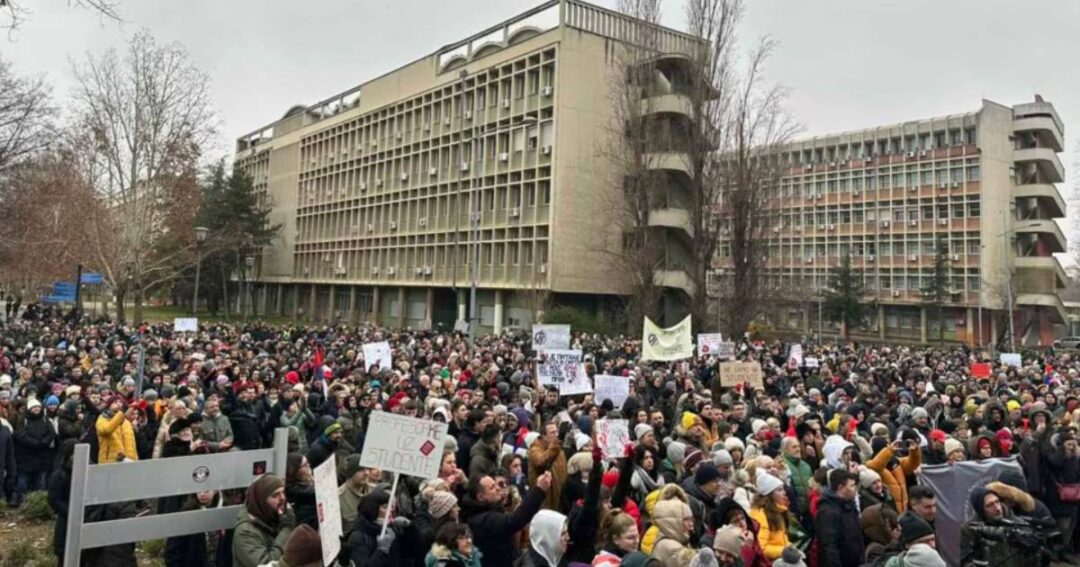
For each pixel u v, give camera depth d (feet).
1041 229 189.37
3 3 22.57
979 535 20.79
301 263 237.25
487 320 159.63
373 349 57.82
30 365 49.37
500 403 40.60
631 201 119.75
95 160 127.75
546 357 45.11
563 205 142.00
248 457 19.01
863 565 18.54
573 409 38.60
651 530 18.71
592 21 148.77
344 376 52.19
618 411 35.76
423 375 47.50
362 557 17.38
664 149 120.16
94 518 19.77
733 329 109.50
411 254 183.93
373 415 19.48
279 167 256.52
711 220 113.39
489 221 158.92
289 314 245.45
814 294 199.31
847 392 53.57
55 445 35.22
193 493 18.06
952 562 26.03
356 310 208.13
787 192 232.12
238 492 19.43
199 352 60.54
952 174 199.72
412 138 186.09
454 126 171.12
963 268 194.70
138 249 130.82
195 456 18.08
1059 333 253.24
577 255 143.02
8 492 33.35
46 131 89.40
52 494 22.91
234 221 212.64
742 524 18.51
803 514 23.44
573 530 19.65
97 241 125.80
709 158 113.70
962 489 26.35
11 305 142.92
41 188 114.11
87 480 16.42
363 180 206.69
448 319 172.96
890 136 215.72
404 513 21.31
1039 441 29.50
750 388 51.03
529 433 30.27
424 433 19.36
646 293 117.80
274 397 38.91
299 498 19.75
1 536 29.81
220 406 35.04
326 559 15.58
